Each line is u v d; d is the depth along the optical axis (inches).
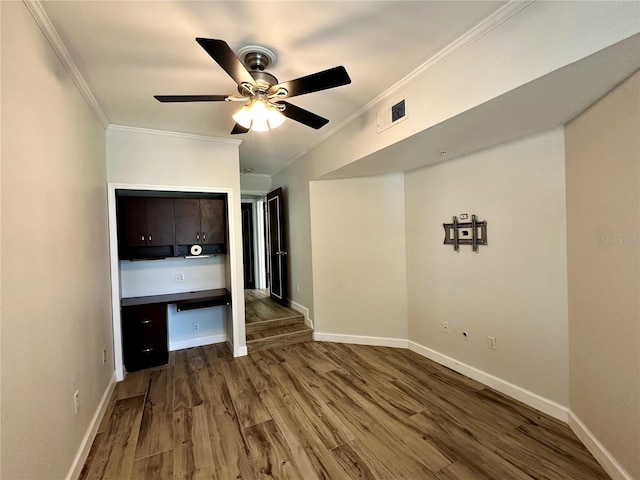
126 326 128.1
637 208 58.0
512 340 100.3
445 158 119.6
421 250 137.1
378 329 153.7
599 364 71.0
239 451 79.0
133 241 137.6
